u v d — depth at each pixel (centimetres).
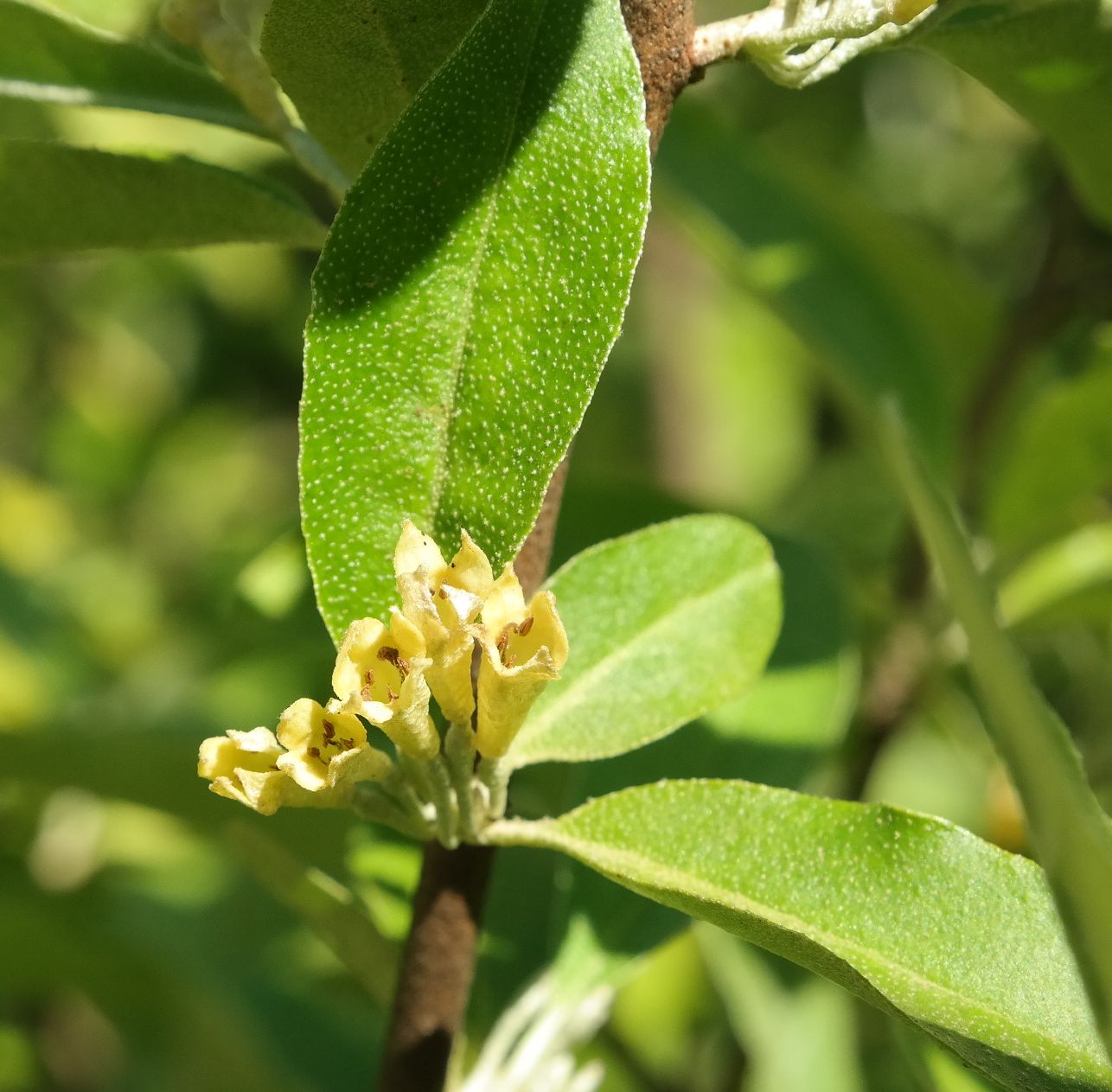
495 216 15
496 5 15
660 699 17
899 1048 18
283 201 17
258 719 25
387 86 16
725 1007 25
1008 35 17
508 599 15
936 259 26
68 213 17
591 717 16
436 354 15
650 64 16
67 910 26
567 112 15
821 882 16
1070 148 19
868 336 23
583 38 15
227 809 21
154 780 22
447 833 15
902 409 23
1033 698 13
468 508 15
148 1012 27
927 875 15
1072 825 13
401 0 15
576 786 19
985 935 15
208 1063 26
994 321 27
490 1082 18
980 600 14
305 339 15
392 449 15
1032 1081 15
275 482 52
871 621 25
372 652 15
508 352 15
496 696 15
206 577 29
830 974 15
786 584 20
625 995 26
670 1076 25
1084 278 25
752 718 19
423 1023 16
